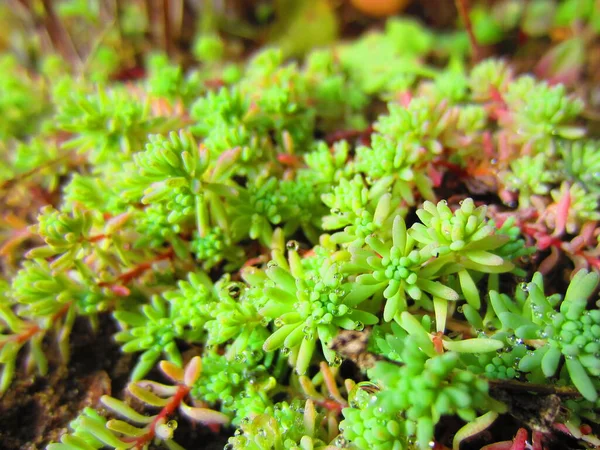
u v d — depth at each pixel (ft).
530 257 0.37
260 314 0.30
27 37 0.69
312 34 0.69
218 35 0.70
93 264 0.39
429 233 0.29
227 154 0.35
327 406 0.32
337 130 0.50
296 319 0.29
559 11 0.64
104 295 0.37
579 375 0.26
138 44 0.67
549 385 0.28
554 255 0.36
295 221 0.39
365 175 0.40
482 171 0.41
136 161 0.34
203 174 0.36
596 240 0.36
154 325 0.35
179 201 0.35
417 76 0.59
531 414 0.28
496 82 0.48
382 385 0.28
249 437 0.29
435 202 0.38
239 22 0.72
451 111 0.40
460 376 0.25
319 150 0.39
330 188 0.39
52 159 0.47
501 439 0.31
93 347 0.38
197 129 0.43
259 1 0.72
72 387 0.36
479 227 0.29
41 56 0.67
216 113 0.42
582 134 0.40
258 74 0.52
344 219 0.35
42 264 0.36
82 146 0.42
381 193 0.36
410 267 0.30
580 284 0.28
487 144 0.41
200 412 0.31
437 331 0.29
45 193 0.47
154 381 0.36
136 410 0.35
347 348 0.31
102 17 0.67
